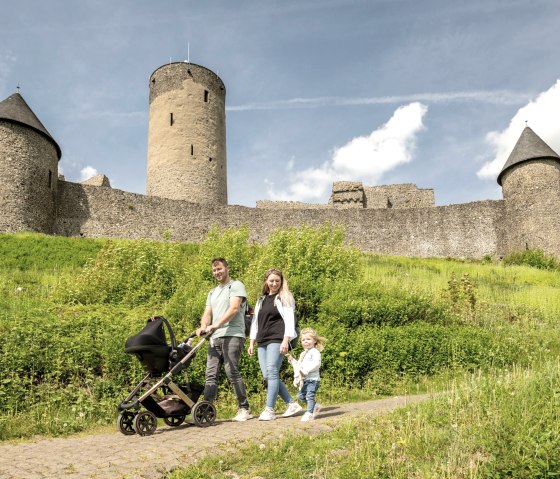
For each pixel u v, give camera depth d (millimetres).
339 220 34500
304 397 5883
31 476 3863
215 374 5750
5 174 26031
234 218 32844
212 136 36812
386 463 3830
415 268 23828
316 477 3670
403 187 44531
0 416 5875
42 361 6809
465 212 34969
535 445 3904
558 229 32781
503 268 25797
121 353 7012
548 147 34844
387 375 8484
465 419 4680
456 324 11156
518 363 9359
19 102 27875
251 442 4480
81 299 11133
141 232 30047
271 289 5996
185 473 3781
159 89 36875
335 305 10008
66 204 28797
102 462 4184
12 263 17781
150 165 36344
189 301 9438
